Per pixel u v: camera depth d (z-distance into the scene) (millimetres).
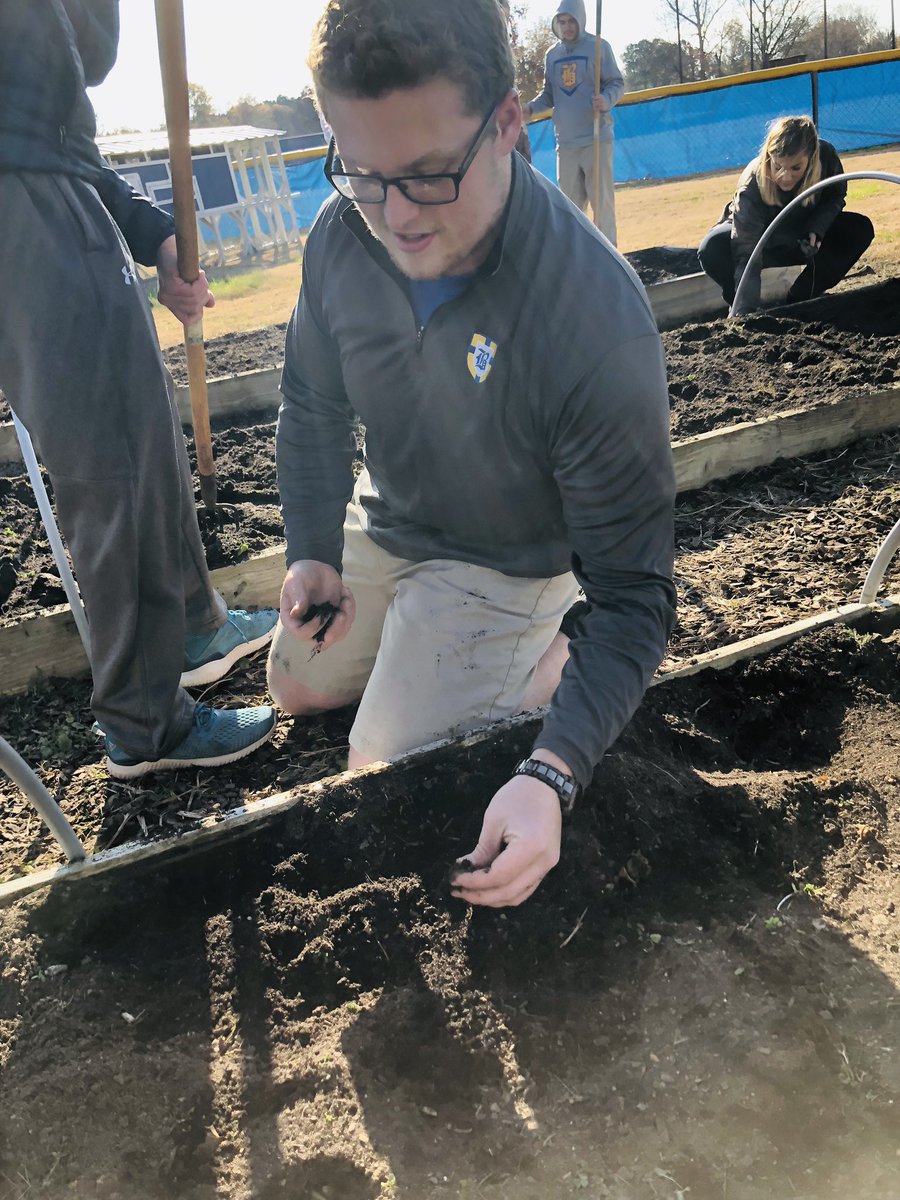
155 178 12078
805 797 2111
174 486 2045
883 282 5371
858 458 3777
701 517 3490
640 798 1979
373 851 1973
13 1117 1556
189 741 2334
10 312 1842
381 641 2322
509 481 1893
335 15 1276
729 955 1764
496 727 2146
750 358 4637
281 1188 1497
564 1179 1472
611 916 1842
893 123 13797
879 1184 1427
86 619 2309
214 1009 1741
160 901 1935
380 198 1466
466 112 1344
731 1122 1519
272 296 9328
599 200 6590
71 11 1948
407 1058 1652
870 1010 1664
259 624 2824
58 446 1892
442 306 1693
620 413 1588
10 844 2199
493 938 1784
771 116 14461
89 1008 1712
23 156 1797
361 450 3965
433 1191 1473
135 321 1943
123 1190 1489
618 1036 1655
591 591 1728
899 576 2898
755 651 2482
